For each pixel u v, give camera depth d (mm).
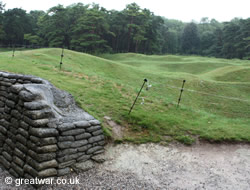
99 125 6844
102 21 64750
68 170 5668
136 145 7113
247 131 8664
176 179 5758
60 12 61031
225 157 6945
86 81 12648
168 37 107438
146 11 79750
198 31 114562
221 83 23938
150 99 11320
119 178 5637
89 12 61156
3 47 65312
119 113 8633
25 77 7117
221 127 8789
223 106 17609
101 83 12711
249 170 6324
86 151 6238
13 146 5949
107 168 6023
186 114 10242
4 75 7426
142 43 79062
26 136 5555
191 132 8086
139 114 8711
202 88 21656
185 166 6355
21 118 5809
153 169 6121
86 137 6309
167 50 106500
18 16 67688
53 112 5836
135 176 5766
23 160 5586
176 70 37250
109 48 67562
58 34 62531
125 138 7289
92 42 59844
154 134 7738
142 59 50406
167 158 6680
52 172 5371
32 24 74312
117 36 77375
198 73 35781
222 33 94750
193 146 7402
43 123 5484
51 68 14523
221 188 5496
